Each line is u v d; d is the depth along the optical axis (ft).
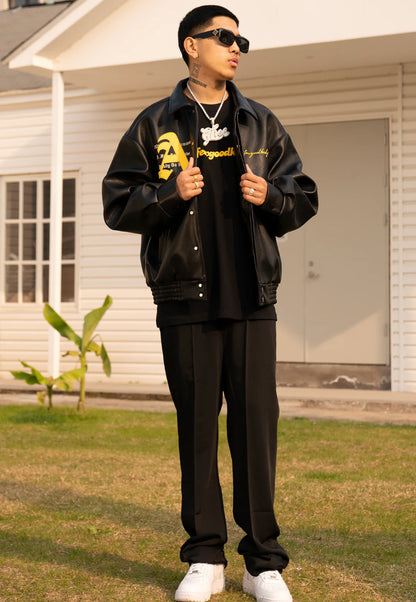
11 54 29.76
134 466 17.56
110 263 33.99
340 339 30.30
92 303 34.24
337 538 12.21
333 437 21.02
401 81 29.37
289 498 14.64
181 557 9.77
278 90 31.14
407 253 29.30
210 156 9.58
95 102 34.40
